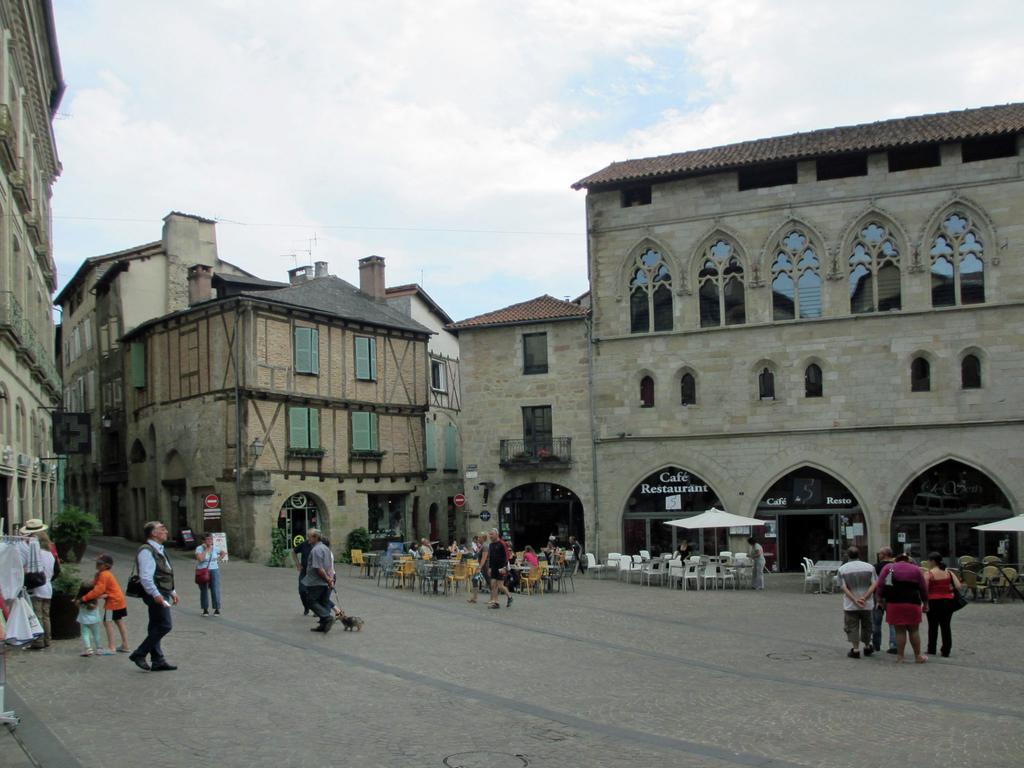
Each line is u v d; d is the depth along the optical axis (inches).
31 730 374.3
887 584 598.2
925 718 430.9
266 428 1395.2
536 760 350.3
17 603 405.7
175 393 1503.4
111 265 1765.5
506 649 623.8
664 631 733.9
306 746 363.9
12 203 951.6
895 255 1296.8
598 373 1409.9
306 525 1460.4
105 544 1541.6
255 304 1397.6
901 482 1267.2
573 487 1411.2
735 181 1358.3
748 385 1338.6
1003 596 1021.2
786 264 1339.8
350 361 1556.3
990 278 1251.8
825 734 398.0
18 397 980.6
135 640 616.1
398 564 1042.7
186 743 363.6
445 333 1967.3
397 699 454.3
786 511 1318.9
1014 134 1235.9
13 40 976.9
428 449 1787.6
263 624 709.3
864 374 1291.8
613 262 1409.9
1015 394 1234.0
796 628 761.6
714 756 359.3
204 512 1316.4
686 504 1362.0
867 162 1306.6
